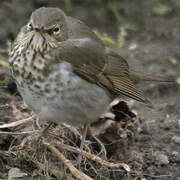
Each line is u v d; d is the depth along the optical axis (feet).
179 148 38.34
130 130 38.34
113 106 39.19
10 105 38.60
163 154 37.42
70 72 31.73
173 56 50.90
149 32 54.85
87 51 33.88
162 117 42.73
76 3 58.34
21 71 31.30
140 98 35.88
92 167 34.37
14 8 55.47
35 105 32.04
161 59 50.39
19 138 35.19
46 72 31.01
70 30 33.94
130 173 35.29
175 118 42.55
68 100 31.81
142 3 58.75
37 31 31.04
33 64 30.96
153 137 39.73
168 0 58.90
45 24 31.48
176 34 54.13
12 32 51.70
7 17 54.44
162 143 39.01
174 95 46.26
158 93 46.39
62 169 33.42
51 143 34.24
